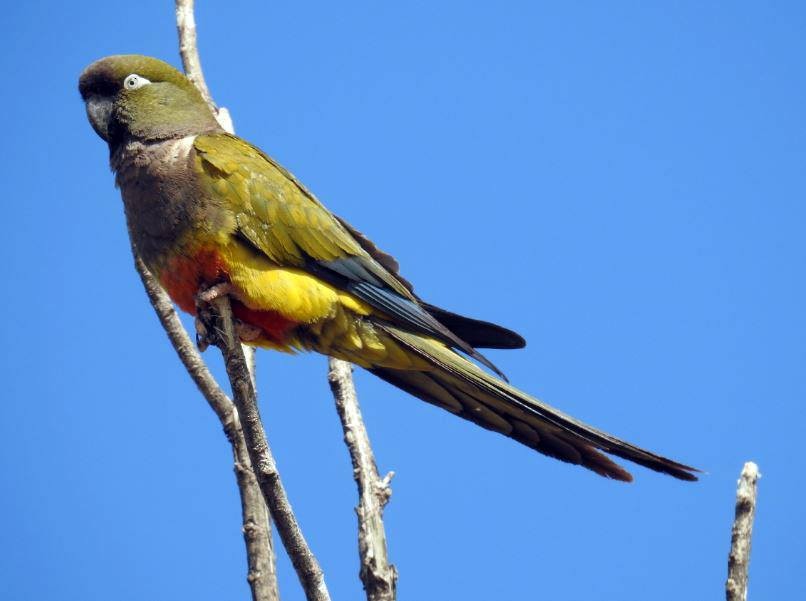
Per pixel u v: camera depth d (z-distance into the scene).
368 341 10.38
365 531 8.55
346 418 9.31
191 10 11.66
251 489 8.70
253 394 8.34
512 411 9.73
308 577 7.83
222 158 10.21
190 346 9.62
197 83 11.30
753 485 7.46
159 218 10.16
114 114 10.86
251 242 10.05
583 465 9.45
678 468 8.76
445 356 10.15
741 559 7.32
